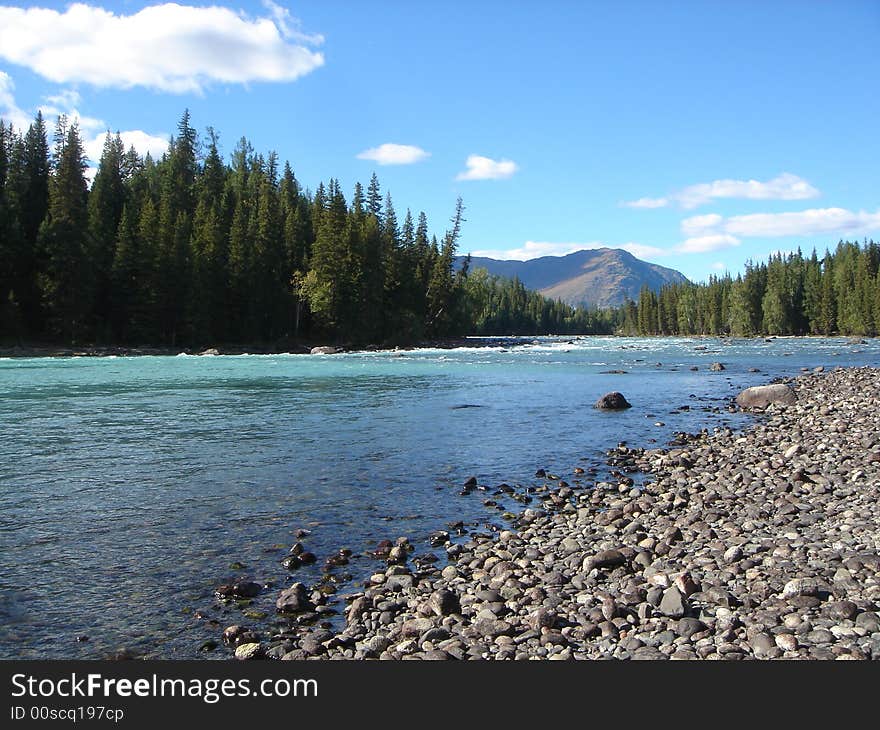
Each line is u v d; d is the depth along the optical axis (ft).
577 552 30.60
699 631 21.04
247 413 78.89
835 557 27.17
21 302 223.71
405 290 329.52
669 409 85.81
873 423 64.75
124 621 23.84
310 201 399.65
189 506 38.93
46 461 51.24
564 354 229.86
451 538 33.83
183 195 316.60
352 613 24.17
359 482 45.37
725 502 38.32
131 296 238.68
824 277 442.09
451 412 80.74
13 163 258.37
